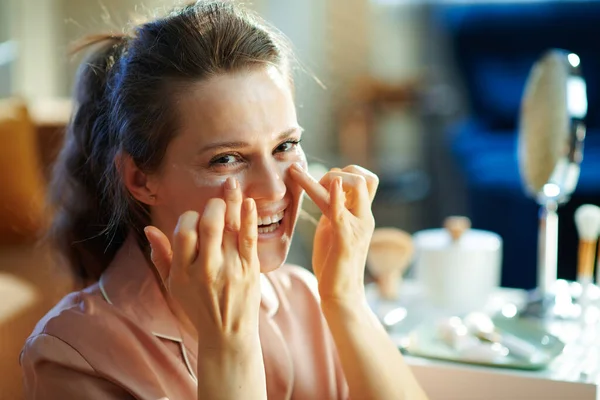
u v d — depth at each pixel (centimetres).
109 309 99
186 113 93
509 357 119
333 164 446
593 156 304
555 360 120
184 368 99
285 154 97
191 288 89
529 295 145
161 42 95
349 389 103
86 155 111
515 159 319
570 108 134
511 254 306
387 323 131
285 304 112
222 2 100
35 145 215
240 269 89
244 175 94
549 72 136
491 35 352
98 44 110
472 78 358
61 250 115
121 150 99
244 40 94
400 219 408
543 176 138
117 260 104
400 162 444
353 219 103
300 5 438
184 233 88
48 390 95
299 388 108
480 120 357
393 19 446
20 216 208
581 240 136
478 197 316
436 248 139
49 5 358
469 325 126
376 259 143
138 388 95
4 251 201
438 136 438
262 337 106
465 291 138
